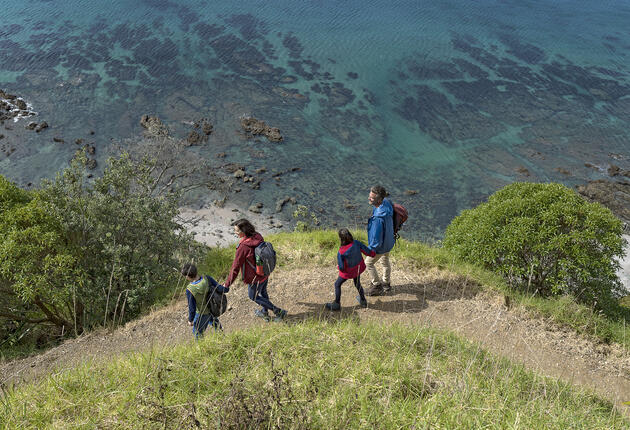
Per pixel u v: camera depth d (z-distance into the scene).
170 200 11.82
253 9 63.78
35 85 39.56
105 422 3.82
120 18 56.66
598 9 72.19
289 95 41.62
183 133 34.62
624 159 35.16
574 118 40.88
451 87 45.31
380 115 39.88
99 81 41.06
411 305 7.96
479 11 69.19
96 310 9.32
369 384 4.28
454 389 4.29
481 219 10.32
